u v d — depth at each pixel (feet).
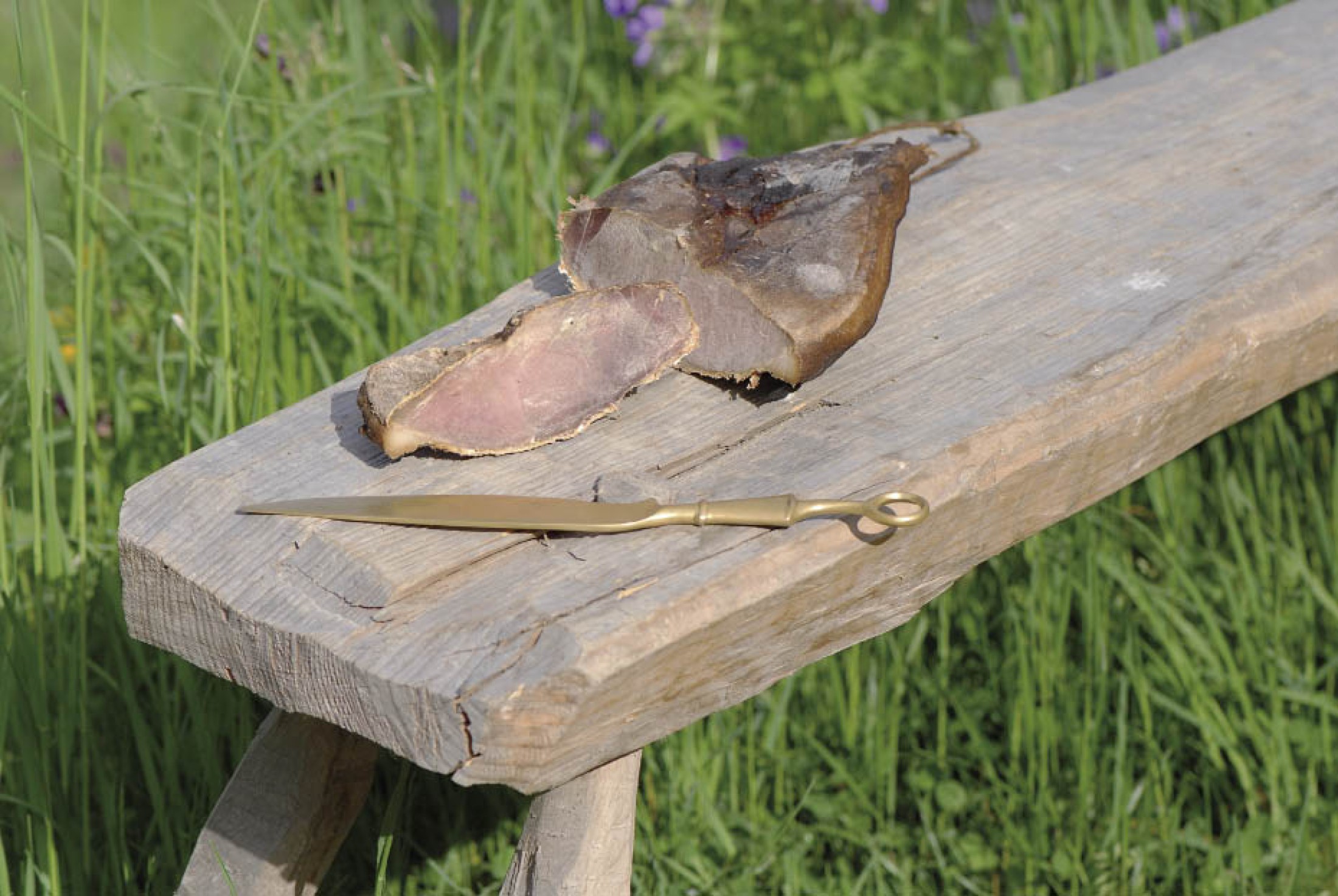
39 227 5.81
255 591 4.17
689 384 4.95
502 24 9.37
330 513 4.25
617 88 11.20
